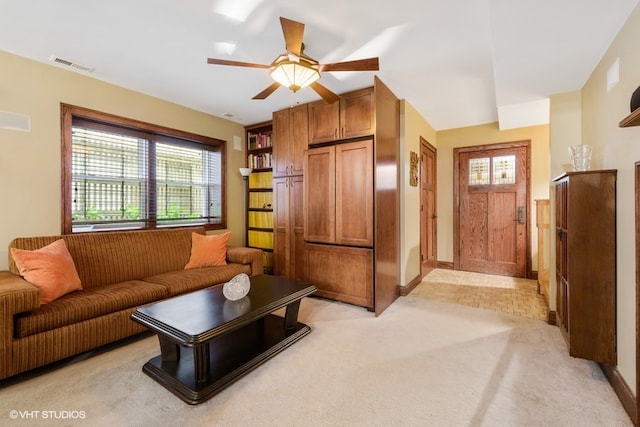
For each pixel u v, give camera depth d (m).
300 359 2.17
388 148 3.37
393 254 3.50
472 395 1.76
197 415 1.59
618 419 1.56
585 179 1.96
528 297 3.60
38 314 1.95
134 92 3.32
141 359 2.17
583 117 2.73
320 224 3.44
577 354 1.95
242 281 2.29
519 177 4.58
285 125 3.93
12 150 2.53
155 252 3.18
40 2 1.89
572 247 1.98
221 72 2.88
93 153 3.10
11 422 1.53
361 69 2.16
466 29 2.17
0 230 2.47
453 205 5.11
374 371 2.01
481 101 3.71
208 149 4.28
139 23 2.12
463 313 3.07
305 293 2.53
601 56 2.20
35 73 2.64
